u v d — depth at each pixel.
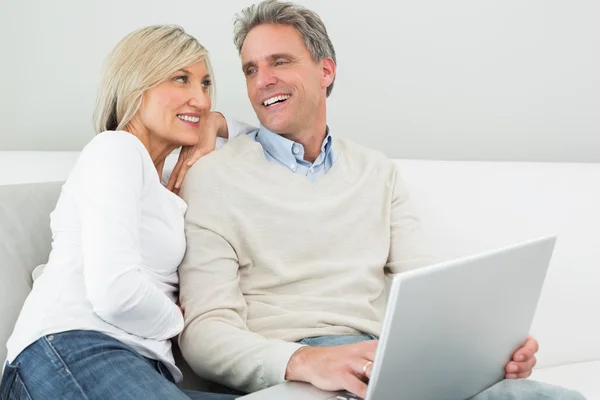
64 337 1.27
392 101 2.57
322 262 1.69
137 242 1.36
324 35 1.84
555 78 2.62
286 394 1.19
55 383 1.23
